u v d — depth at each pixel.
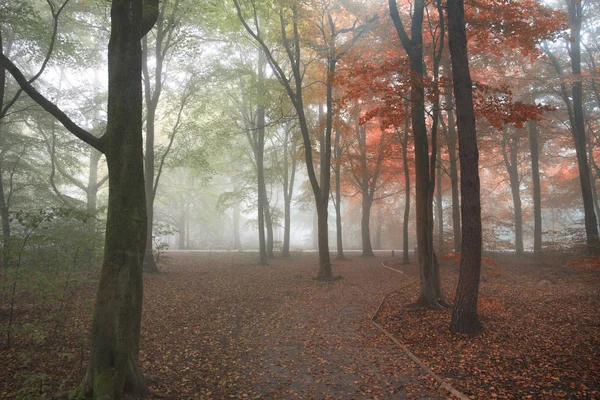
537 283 13.99
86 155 21.20
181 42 16.61
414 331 8.57
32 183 19.75
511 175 26.75
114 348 4.80
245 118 24.00
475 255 8.09
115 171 5.03
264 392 5.60
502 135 22.56
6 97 17.69
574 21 17.41
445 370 6.25
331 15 17.77
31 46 13.21
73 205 20.86
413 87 9.89
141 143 5.26
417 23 10.37
